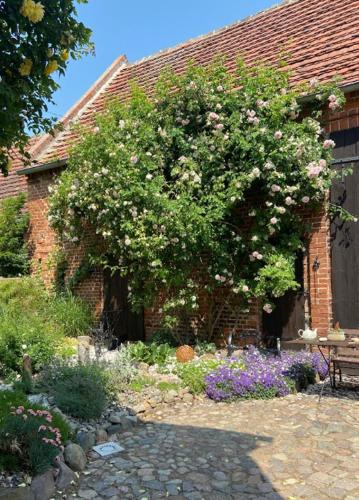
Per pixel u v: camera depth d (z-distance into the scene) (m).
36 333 7.98
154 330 10.61
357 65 8.27
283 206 8.31
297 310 8.55
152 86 13.11
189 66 9.04
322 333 8.09
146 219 8.37
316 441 4.79
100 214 9.48
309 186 7.99
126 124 9.14
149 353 8.13
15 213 14.23
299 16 11.23
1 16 3.08
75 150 10.73
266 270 8.05
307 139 7.83
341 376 6.98
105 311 11.82
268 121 8.12
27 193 14.42
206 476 4.11
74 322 11.03
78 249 12.48
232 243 8.83
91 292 12.22
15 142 3.67
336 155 8.14
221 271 8.77
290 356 7.54
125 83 14.88
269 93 8.23
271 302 8.70
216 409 6.01
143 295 9.19
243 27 12.62
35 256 13.88
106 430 5.22
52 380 6.28
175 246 8.38
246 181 7.95
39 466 3.96
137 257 8.70
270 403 6.14
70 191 10.80
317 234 8.23
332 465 4.25
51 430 4.24
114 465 4.35
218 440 4.91
